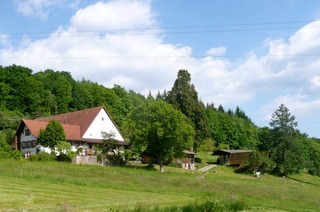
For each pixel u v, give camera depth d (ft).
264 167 345.31
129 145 303.68
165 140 264.31
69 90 450.30
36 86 406.82
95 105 467.11
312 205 160.15
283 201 164.96
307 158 488.02
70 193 120.26
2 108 379.96
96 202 106.42
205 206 100.89
